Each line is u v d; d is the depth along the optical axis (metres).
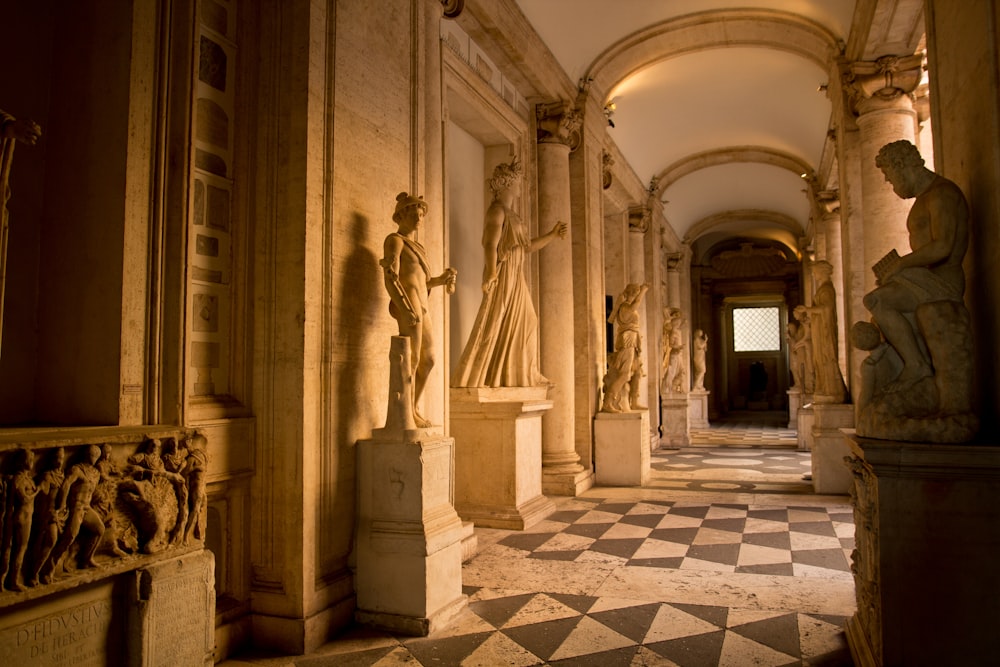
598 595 4.02
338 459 3.59
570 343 8.00
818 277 8.09
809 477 8.59
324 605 3.42
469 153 7.39
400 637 3.40
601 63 8.79
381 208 4.11
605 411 8.50
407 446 3.55
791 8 8.06
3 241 2.22
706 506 6.76
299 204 3.46
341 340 3.67
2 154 2.19
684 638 3.35
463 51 6.40
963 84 3.20
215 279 3.35
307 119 3.49
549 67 7.73
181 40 2.99
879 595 2.64
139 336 2.79
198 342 3.23
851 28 7.37
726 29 8.60
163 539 2.49
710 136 12.73
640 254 12.95
